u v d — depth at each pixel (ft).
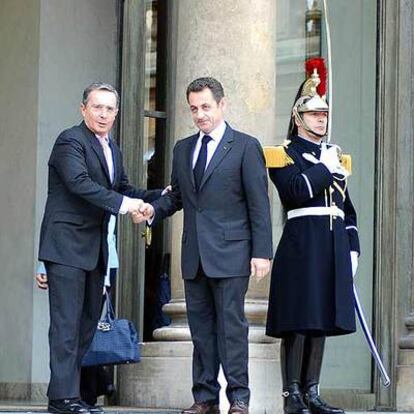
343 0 54.34
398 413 48.29
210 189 39.11
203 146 39.50
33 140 52.80
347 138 54.13
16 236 53.21
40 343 52.29
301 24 53.57
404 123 53.36
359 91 53.98
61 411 38.83
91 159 39.11
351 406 52.54
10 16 54.39
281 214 46.42
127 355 41.32
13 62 54.03
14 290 53.11
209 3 47.09
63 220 39.11
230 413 38.58
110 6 54.13
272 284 40.19
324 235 39.60
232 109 46.73
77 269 38.99
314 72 41.57
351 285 39.63
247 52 46.98
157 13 52.54
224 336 38.91
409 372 51.78
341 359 52.95
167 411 42.78
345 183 40.60
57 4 53.26
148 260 50.70
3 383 53.21
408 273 52.85
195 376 39.83
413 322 52.31
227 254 38.91
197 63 47.09
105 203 38.47
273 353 45.39
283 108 52.80
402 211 53.01
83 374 43.34
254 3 47.19
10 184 53.62
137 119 51.49
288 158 39.83
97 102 39.24
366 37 53.98
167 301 50.08
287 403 39.88
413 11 53.83
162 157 51.96
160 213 40.14
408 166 53.26
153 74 52.39
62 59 53.26
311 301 39.09
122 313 49.98
